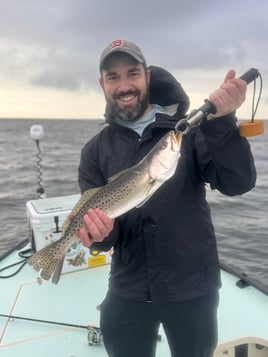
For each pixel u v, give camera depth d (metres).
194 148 1.04
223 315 1.58
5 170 9.07
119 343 1.10
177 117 1.14
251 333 1.46
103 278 1.88
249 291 1.76
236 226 4.23
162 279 1.03
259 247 3.56
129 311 1.07
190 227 1.03
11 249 2.21
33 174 8.46
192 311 1.03
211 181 1.02
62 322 1.53
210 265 1.05
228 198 5.63
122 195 0.98
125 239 1.06
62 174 8.42
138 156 1.09
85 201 1.04
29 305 1.66
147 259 1.03
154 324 1.08
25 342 1.42
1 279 1.89
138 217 1.03
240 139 0.91
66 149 14.65
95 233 0.94
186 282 1.03
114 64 1.09
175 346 1.07
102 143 1.16
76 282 1.85
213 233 1.08
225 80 0.89
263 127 0.91
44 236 1.88
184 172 1.03
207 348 1.05
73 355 1.35
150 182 0.94
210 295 1.04
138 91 1.10
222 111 0.87
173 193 1.02
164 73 1.18
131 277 1.07
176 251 1.02
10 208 5.50
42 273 1.09
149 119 1.13
